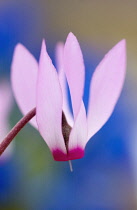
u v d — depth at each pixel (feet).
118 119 1.09
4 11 1.19
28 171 1.01
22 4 1.22
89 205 1.06
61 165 1.03
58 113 0.44
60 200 1.03
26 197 1.00
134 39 1.31
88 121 0.45
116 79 0.43
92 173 1.07
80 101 0.44
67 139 0.45
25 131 1.00
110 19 1.32
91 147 1.06
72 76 0.43
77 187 1.05
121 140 1.07
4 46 1.14
